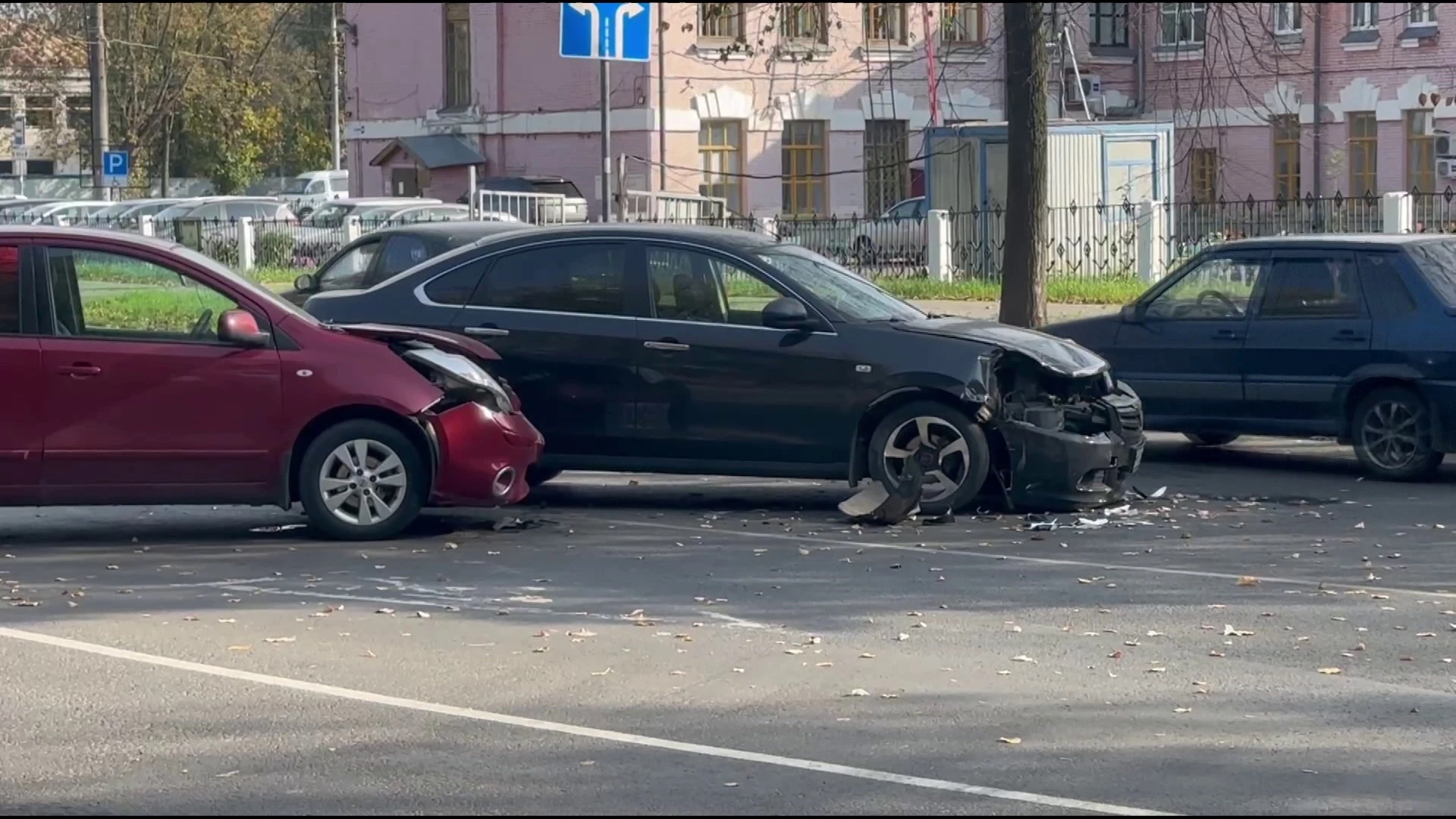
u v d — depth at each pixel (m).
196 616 8.94
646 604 9.24
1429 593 9.58
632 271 12.29
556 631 8.62
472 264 12.56
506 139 43.50
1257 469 14.73
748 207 41.41
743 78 41.00
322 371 10.92
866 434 11.92
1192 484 13.84
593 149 41.78
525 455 11.41
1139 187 32.03
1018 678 7.75
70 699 7.35
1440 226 25.55
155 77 57.88
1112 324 15.01
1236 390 14.37
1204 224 27.12
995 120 42.69
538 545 11.02
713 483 13.90
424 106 45.25
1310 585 9.77
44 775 6.34
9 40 58.00
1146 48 38.47
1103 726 7.00
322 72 66.12
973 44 35.69
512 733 6.89
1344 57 40.28
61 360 10.68
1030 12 18.23
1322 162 40.88
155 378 10.76
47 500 10.75
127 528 11.72
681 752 6.64
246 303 11.01
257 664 7.96
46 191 60.88
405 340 11.47
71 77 60.59
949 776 6.34
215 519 12.12
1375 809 5.99
